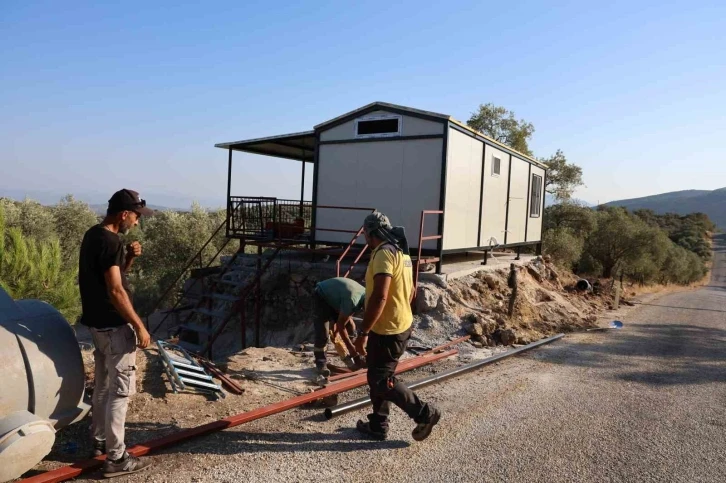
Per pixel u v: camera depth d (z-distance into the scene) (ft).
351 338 21.07
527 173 50.03
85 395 14.06
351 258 36.81
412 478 12.04
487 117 100.27
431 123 33.81
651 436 15.34
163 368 17.62
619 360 25.09
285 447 13.33
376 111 36.01
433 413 13.41
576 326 33.71
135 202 11.46
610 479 12.49
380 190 35.88
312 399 16.53
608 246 97.09
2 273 25.27
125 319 11.04
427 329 27.84
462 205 36.63
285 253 40.06
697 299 60.49
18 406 10.47
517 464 13.05
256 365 20.83
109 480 11.09
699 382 21.62
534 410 17.20
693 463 13.57
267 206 43.14
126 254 12.36
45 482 10.54
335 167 37.86
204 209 76.18
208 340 33.81
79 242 69.56
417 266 29.53
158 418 14.44
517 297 34.78
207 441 13.41
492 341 27.53
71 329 12.28
